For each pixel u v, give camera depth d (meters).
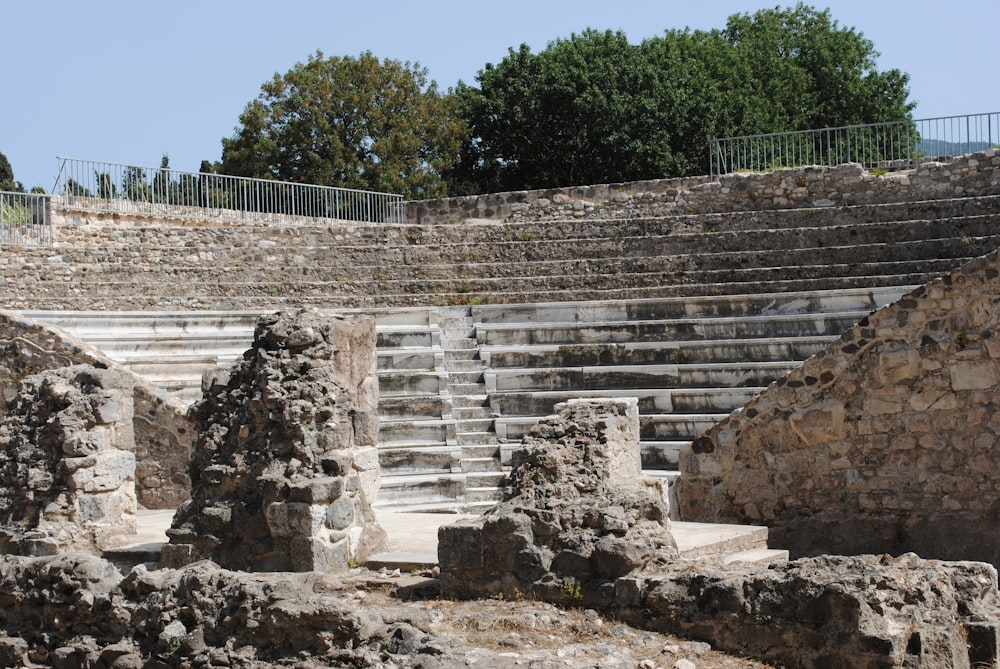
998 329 13.02
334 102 43.50
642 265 22.89
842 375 13.86
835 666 8.05
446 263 24.50
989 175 22.70
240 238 25.16
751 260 22.03
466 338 20.11
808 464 14.02
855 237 21.89
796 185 24.28
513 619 9.14
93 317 19.31
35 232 25.23
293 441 11.05
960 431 13.22
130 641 9.77
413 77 44.94
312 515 10.76
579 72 41.19
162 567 11.36
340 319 11.66
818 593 8.20
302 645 8.97
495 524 9.82
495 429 17.56
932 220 21.25
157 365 18.44
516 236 24.92
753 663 8.36
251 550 11.01
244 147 43.34
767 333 18.41
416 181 42.44
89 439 12.33
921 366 13.44
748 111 41.91
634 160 40.72
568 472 9.98
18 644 10.31
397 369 18.92
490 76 44.06
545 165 43.12
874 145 43.25
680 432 16.84
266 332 11.55
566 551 9.57
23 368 17.33
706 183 25.23
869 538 13.57
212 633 9.34
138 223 27.23
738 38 52.44
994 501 12.99
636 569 9.28
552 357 18.97
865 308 18.66
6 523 12.31
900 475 13.53
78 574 10.23
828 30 50.78
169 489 16.44
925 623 8.21
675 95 40.66
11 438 12.62
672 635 8.85
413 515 14.52
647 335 19.08
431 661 8.39
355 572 10.93
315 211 31.28
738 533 12.38
